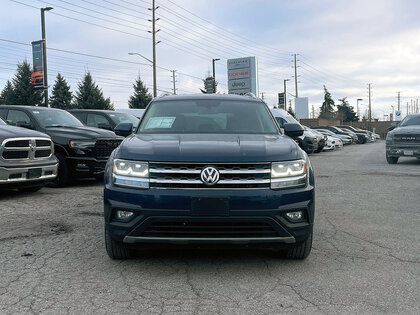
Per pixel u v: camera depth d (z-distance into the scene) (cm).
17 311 312
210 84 4866
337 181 1056
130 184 382
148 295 343
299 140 2042
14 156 743
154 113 539
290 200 380
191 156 377
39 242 495
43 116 990
